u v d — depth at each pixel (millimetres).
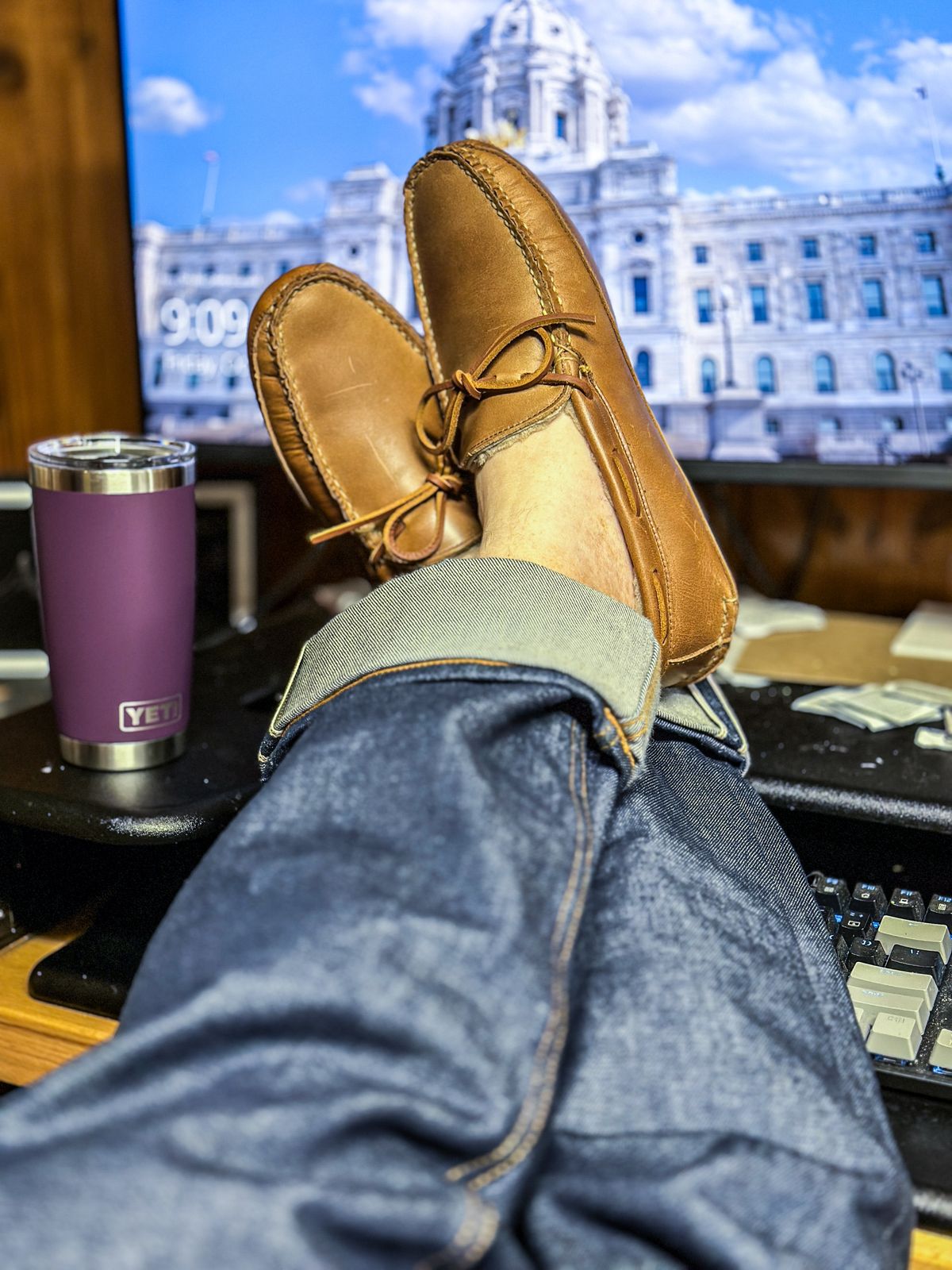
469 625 415
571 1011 358
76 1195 266
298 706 442
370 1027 301
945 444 797
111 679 550
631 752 430
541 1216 311
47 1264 254
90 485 525
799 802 550
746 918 423
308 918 323
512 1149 315
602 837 409
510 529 530
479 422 590
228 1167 277
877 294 792
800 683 707
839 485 813
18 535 847
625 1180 313
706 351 822
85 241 939
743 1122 337
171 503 544
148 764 569
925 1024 453
